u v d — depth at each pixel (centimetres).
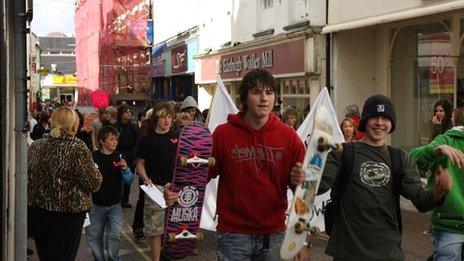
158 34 3506
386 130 396
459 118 551
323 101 796
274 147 402
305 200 385
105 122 1194
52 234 529
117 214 692
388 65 1397
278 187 405
